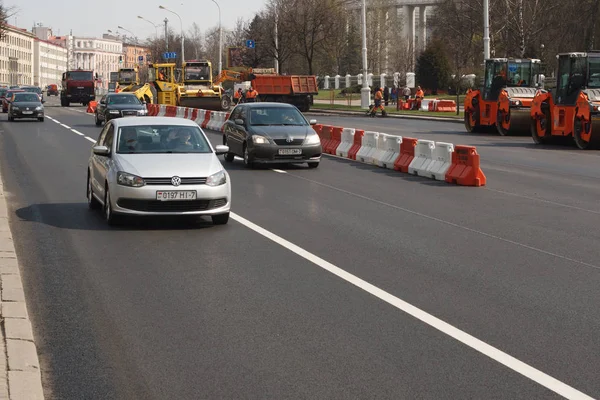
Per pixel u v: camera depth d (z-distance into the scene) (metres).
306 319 7.82
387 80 92.75
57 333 7.37
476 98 37.78
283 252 11.05
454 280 9.48
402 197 16.78
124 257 10.71
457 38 92.56
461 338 7.23
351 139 25.91
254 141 22.05
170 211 12.77
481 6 84.81
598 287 9.19
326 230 12.81
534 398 5.81
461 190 17.95
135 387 6.04
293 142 22.05
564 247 11.54
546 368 6.45
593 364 6.55
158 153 13.52
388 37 105.50
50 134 35.97
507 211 14.91
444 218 14.08
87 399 5.82
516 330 7.49
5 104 64.38
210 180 12.90
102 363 6.56
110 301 8.48
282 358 6.68
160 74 60.12
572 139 31.38
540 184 18.97
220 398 5.83
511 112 34.72
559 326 7.63
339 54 102.38
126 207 12.73
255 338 7.21
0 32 54.34
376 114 58.44
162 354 6.79
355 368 6.43
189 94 57.97
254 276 9.62
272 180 19.73
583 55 29.12
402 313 8.05
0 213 14.08
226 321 7.75
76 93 79.44
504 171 21.73
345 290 8.97
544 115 30.69
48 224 13.27
